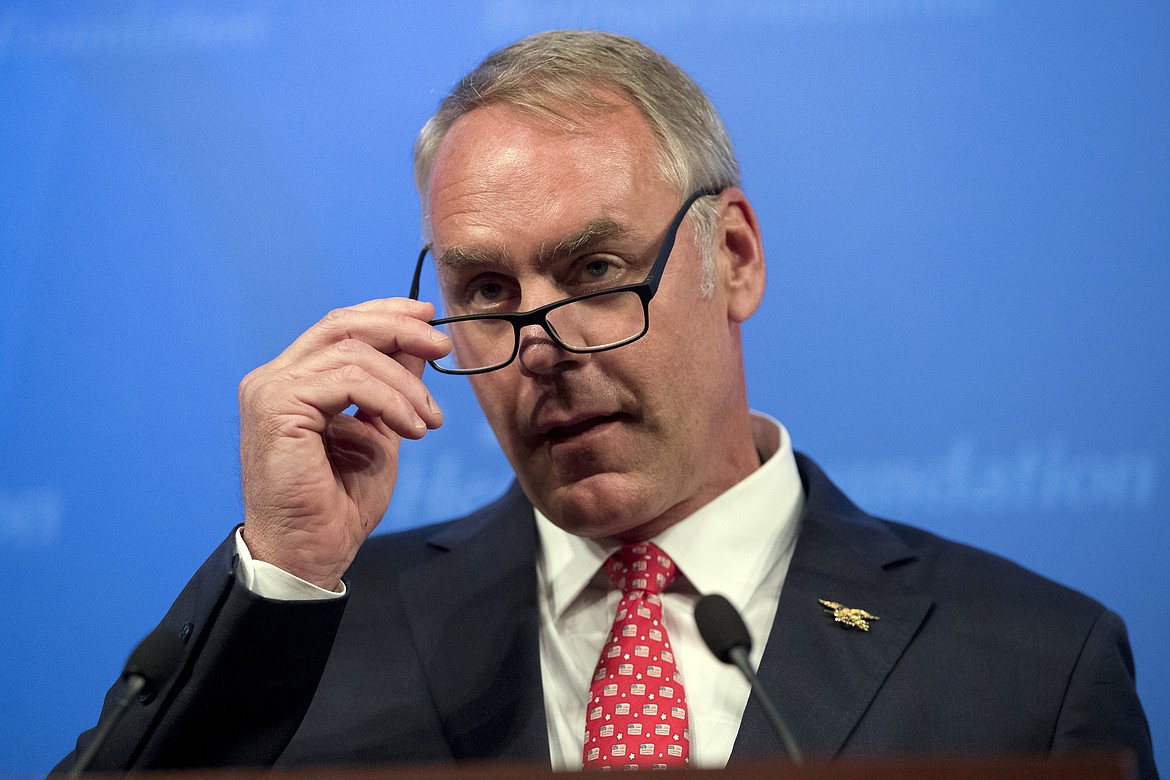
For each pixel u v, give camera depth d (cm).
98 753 544
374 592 695
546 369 584
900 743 577
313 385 574
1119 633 640
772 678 598
